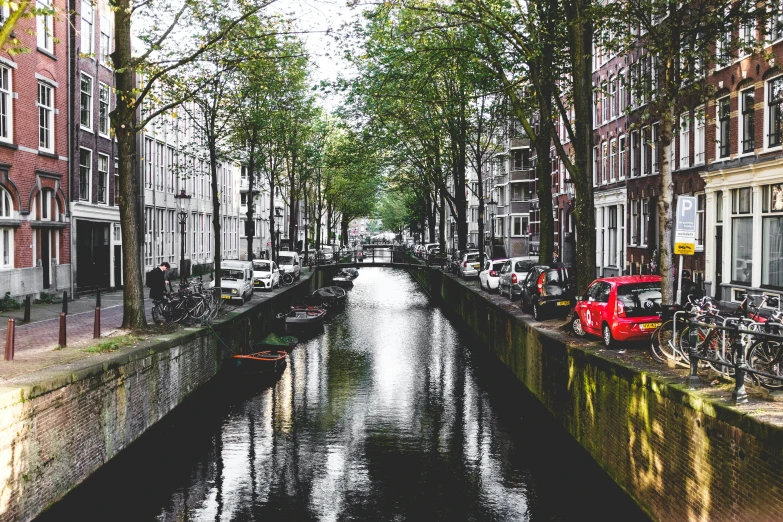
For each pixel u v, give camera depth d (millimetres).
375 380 21281
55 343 14375
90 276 30125
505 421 16500
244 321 23859
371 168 42156
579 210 17047
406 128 34594
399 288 62406
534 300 20109
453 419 16703
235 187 57469
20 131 23703
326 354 26156
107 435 11922
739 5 13172
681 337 10703
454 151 39531
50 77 25969
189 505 11500
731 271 23109
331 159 38438
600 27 15273
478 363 24203
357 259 77000
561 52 18953
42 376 10148
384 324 35438
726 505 7445
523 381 19078
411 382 20953
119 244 33375
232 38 17234
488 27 16875
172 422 15641
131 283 17078
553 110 20234
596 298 14906
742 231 22547
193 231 46188
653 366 10734
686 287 17203
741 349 8930
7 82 23047
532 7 17516
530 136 21156
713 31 13352
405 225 122125
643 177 30594
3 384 9398
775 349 8828
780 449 6391
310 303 40812
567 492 12047
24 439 9109
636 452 10164
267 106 27297
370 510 11359
